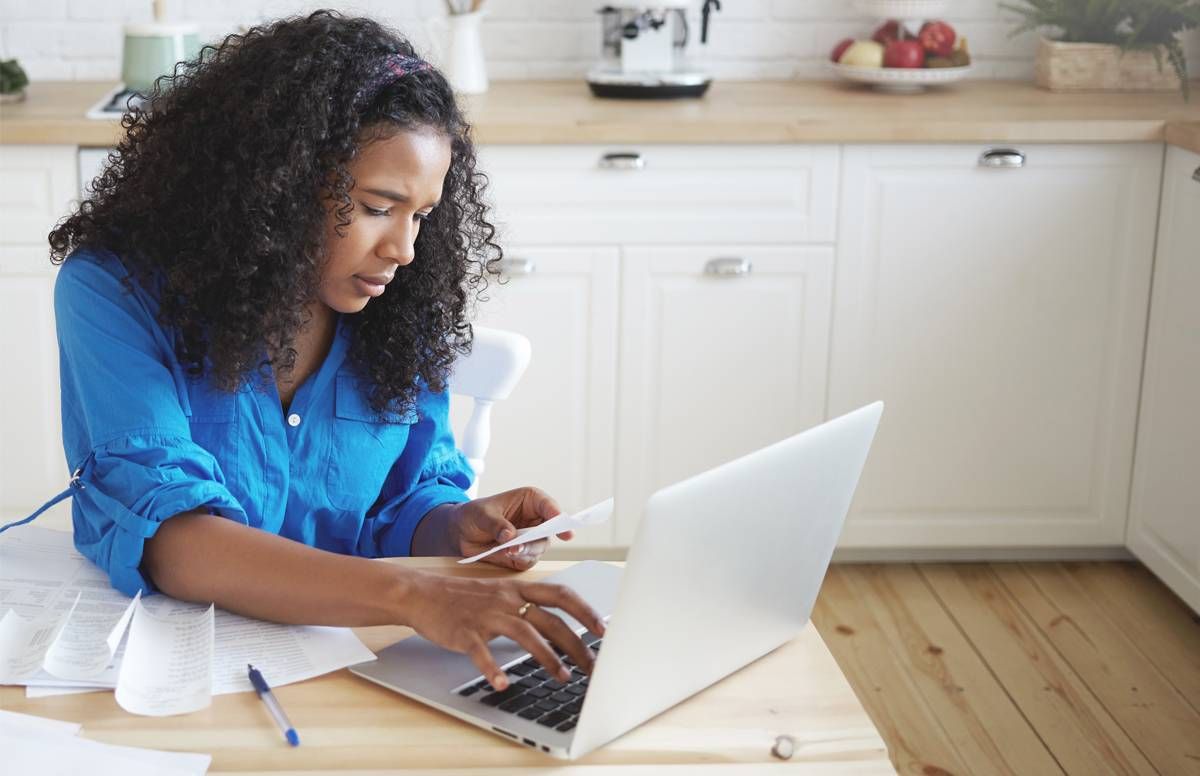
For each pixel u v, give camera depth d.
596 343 2.80
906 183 2.77
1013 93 3.11
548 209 2.73
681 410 2.86
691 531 0.95
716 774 0.96
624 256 2.77
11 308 2.67
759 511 1.02
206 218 1.25
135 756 0.93
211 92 1.27
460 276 1.45
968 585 2.94
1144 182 2.78
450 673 1.07
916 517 2.96
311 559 1.15
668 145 2.72
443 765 0.96
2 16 3.14
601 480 2.88
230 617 1.16
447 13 3.06
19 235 2.63
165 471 1.20
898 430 2.90
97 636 1.12
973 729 2.35
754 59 3.31
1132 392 2.89
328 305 1.37
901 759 2.25
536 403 2.83
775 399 2.86
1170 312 2.74
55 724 0.98
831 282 2.81
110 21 3.17
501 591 1.10
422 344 1.42
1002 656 2.62
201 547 1.17
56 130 2.57
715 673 1.07
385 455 1.43
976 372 2.88
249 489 1.34
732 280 2.80
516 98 2.96
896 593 2.89
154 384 1.24
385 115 1.23
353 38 1.25
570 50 3.27
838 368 2.86
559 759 0.97
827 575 2.97
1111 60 3.10
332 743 0.98
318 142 1.22
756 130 2.69
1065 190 2.78
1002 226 2.80
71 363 1.28
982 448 2.92
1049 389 2.89
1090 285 2.83
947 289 2.83
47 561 1.26
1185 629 2.74
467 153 1.42
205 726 0.99
